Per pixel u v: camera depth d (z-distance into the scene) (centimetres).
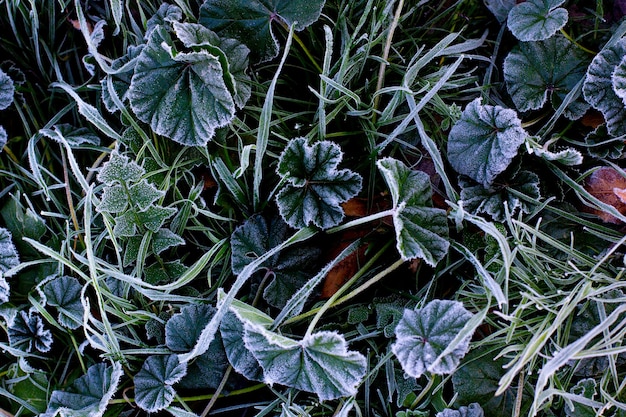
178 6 68
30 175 67
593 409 64
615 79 65
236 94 65
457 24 70
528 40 66
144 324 66
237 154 68
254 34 66
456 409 64
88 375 65
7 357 67
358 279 66
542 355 63
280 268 66
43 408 66
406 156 68
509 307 65
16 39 69
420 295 66
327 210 65
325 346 61
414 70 66
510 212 66
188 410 64
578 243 67
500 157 64
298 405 64
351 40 65
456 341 60
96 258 65
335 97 67
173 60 64
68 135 67
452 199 65
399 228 62
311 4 65
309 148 64
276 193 67
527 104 67
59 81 68
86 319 63
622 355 64
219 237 67
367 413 64
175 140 65
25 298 66
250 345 62
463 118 65
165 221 67
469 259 63
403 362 61
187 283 67
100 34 66
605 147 67
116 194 64
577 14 69
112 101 66
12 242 66
